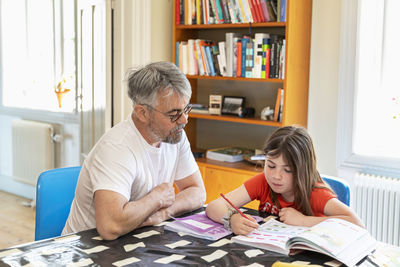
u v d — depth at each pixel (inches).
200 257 50.5
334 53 112.0
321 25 113.3
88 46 136.0
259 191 71.1
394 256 51.7
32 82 165.2
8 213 152.9
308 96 117.6
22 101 169.9
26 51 165.3
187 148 75.2
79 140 146.6
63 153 154.6
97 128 136.1
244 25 115.3
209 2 121.1
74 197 70.2
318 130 116.5
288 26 105.3
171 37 139.6
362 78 109.0
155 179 68.2
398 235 101.7
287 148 63.3
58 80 151.9
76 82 142.7
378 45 107.7
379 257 51.3
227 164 119.3
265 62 112.0
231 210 62.1
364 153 110.3
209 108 129.3
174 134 63.9
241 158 124.0
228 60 118.6
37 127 157.6
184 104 61.9
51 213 72.8
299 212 62.8
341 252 49.7
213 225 61.6
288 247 51.4
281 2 107.3
